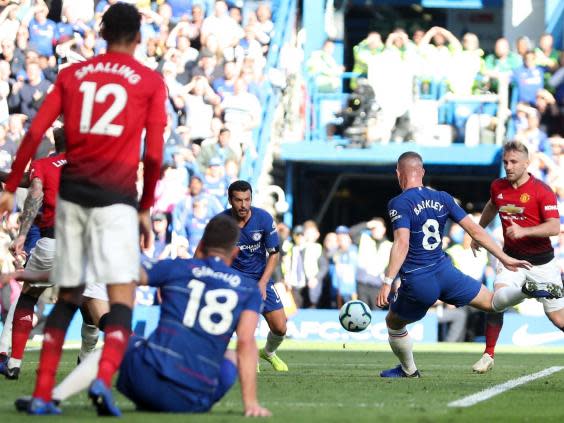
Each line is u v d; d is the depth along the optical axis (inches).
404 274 1125.7
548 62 2522.1
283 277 2206.0
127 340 686.5
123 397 855.1
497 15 2923.2
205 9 2677.2
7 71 2386.8
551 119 2485.2
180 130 2329.0
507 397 933.2
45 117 711.1
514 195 1191.6
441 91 2517.2
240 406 798.5
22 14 2508.6
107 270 688.4
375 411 778.2
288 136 2513.5
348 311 1253.7
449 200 1119.0
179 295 706.2
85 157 698.8
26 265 1063.0
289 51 2536.9
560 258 2217.0
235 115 2397.9
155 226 2135.8
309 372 1278.3
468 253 2181.3
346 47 2945.4
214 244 719.7
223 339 704.4
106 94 703.7
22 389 925.2
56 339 706.8
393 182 2822.3
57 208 708.0
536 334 2171.5
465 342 2197.3
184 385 695.1
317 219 2711.6
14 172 714.8
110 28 722.8
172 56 2413.9
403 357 1178.6
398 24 2935.5
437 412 781.3
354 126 2486.5
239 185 1205.1
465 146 2463.1
